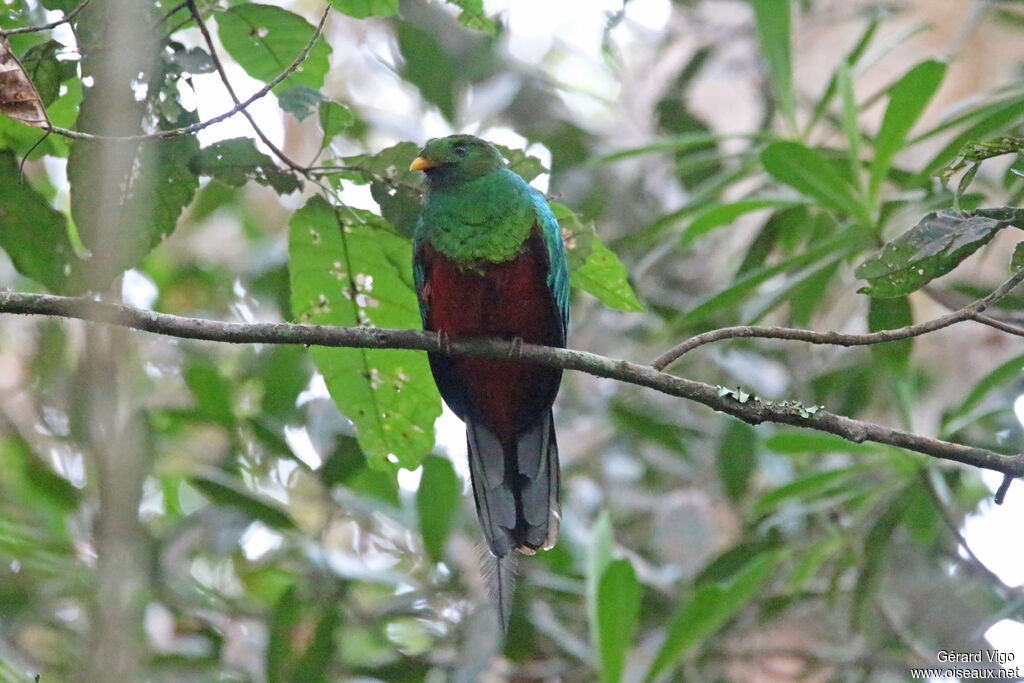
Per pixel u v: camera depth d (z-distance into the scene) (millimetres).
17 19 8680
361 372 9125
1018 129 10648
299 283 9023
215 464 12250
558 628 11227
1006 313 10891
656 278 14273
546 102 15250
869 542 10648
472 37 14906
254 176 8297
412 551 13047
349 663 11172
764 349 13766
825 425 7246
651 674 9352
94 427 4746
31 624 10953
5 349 13766
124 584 4262
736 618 11922
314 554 11398
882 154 9297
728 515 13281
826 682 12180
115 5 4965
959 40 13086
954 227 6980
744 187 14742
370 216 8570
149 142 7934
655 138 14766
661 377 7547
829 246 9617
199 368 12172
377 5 8141
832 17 15234
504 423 9219
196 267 14422
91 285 7262
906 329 7246
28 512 11898
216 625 11906
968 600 12555
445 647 11570
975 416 10219
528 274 9055
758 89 15344
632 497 13258
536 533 8852
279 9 8047
